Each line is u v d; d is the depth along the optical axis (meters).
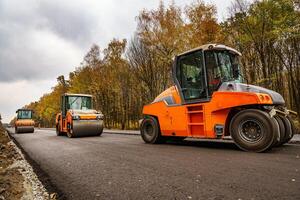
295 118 17.00
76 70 38.66
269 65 19.92
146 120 9.82
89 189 3.85
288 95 23.08
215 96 7.38
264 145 6.36
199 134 7.88
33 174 5.13
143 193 3.49
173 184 3.80
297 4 13.95
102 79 33.22
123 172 4.72
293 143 8.48
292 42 18.38
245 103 6.67
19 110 25.11
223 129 7.26
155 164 5.28
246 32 18.06
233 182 3.73
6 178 4.60
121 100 34.12
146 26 21.66
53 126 63.88
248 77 19.72
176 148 7.80
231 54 8.21
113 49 31.02
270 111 6.54
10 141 13.83
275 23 15.13
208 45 7.78
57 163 6.06
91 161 6.02
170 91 9.00
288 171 4.26
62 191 3.86
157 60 23.05
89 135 15.27
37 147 9.85
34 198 3.61
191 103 8.09
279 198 3.03
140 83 26.72
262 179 3.83
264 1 16.19
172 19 21.11
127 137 13.54
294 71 19.66
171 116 8.73
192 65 8.20
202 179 3.97
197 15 19.17
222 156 5.93
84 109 16.42
